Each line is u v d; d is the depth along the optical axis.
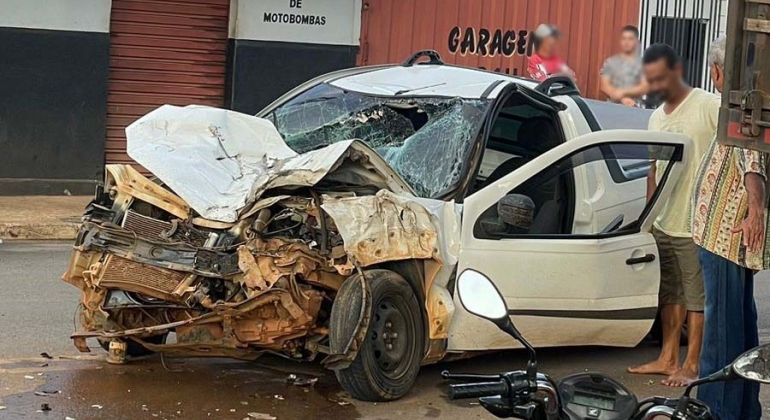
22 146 13.96
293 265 6.10
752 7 4.59
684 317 7.42
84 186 14.31
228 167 6.84
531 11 16.17
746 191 5.51
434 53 8.58
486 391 3.71
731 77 4.66
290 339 6.28
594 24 16.12
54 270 10.26
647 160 7.25
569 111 7.63
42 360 7.07
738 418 5.70
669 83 7.43
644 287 7.28
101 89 14.26
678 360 7.55
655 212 7.32
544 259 6.81
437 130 7.15
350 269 6.16
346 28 15.62
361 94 7.73
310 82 8.18
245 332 6.27
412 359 6.52
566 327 6.99
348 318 6.13
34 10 13.80
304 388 6.71
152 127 6.94
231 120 7.16
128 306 6.45
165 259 6.30
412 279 6.52
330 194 6.36
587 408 3.70
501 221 6.70
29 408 6.11
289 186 6.29
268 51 15.24
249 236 6.23
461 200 6.71
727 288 5.70
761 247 5.57
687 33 16.41
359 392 6.38
